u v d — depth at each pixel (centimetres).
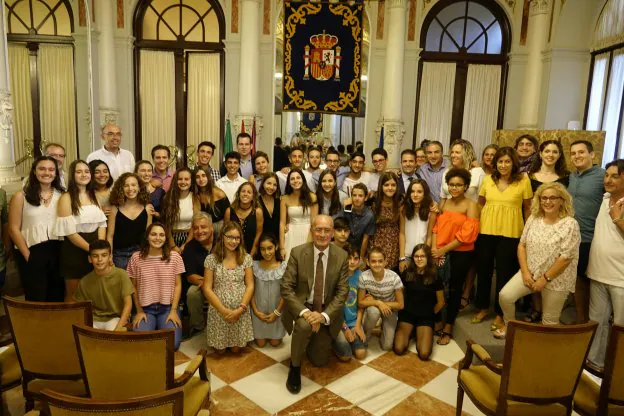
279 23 706
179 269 317
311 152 465
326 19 686
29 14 707
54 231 309
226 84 704
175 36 712
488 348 312
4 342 229
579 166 309
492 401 211
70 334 204
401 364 314
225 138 694
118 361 184
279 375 296
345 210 378
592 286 291
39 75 711
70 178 309
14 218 304
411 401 270
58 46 707
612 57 594
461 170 345
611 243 275
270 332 331
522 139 359
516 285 299
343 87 701
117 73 696
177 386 194
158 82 716
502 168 324
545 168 340
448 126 729
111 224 332
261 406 261
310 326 275
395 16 671
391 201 371
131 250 338
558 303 284
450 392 281
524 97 696
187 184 358
